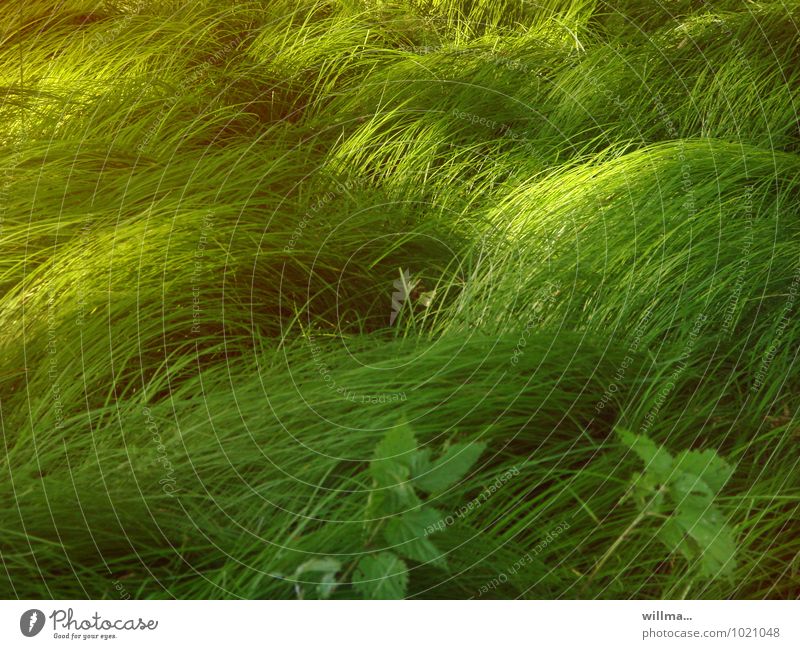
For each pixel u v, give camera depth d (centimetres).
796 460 248
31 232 271
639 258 275
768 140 328
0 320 260
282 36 382
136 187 282
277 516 234
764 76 359
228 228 272
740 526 238
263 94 335
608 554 233
